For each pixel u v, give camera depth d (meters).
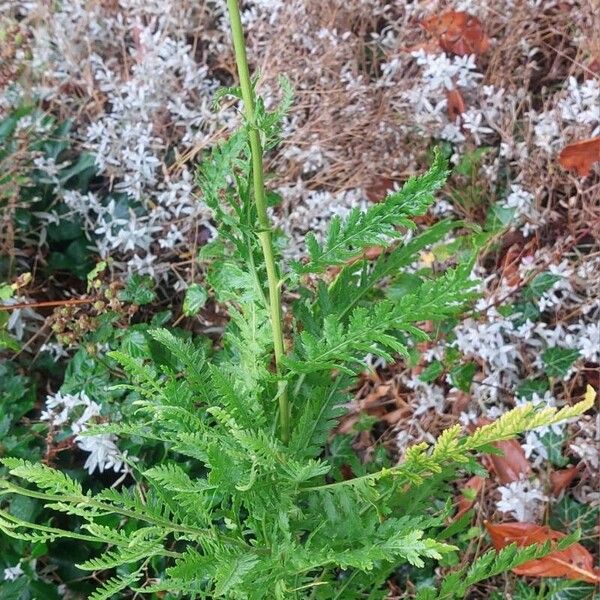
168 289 1.38
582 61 1.32
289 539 0.83
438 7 1.36
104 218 1.38
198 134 1.33
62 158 1.41
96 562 0.80
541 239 1.29
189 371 0.90
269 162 1.34
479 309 1.22
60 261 1.37
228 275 0.93
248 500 0.85
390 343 0.79
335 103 1.30
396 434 1.28
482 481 1.21
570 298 1.26
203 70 1.37
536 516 1.17
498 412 1.21
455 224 0.96
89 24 1.43
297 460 0.88
